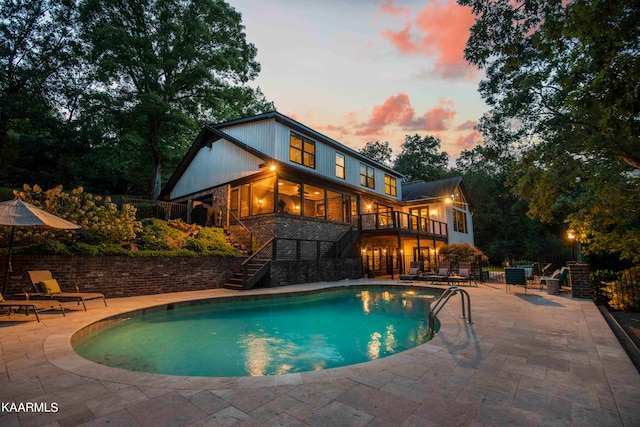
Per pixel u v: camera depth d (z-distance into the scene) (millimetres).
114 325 7199
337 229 18031
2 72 21266
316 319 8406
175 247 12000
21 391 3121
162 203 17203
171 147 24031
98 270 9430
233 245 14852
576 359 4027
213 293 10719
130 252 10094
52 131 23375
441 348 4523
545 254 32625
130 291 9969
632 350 4566
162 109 20062
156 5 21547
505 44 6246
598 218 11250
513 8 6203
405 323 7812
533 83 12125
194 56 22016
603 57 4938
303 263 14000
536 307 7945
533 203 11930
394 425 2453
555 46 5770
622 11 4410
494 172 39375
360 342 6312
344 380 3373
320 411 2686
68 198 10328
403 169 47406
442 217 24234
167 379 3416
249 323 7969
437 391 3094
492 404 2816
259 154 15031
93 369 3727
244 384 3268
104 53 20688
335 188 18609
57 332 5512
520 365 3820
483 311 7426
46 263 8570
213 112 27219
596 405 2795
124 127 21672
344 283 13898
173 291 10930
